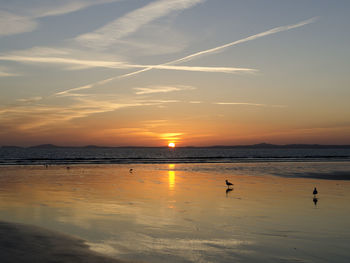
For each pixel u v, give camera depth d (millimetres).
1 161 82375
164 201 22734
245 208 20359
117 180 37375
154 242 13359
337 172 50000
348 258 11758
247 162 86250
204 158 116125
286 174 46219
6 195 25172
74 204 21406
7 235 12867
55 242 12594
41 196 24781
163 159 104750
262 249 12609
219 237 14102
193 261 11367
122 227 15586
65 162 80375
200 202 22391
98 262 10789
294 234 14609
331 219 17453
